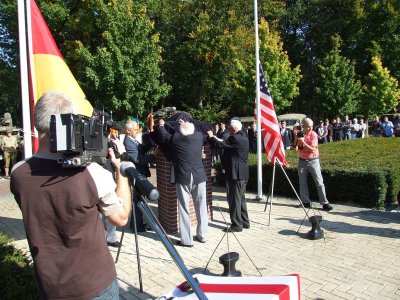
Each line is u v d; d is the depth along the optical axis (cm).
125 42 1695
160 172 653
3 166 1511
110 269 195
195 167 549
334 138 2150
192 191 561
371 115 2958
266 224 648
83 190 183
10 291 273
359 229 601
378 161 904
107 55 1644
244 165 607
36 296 279
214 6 2619
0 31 2059
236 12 2641
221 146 606
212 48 2609
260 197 835
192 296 259
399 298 376
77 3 1886
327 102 2953
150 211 218
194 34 2578
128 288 421
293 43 3809
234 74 2698
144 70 1731
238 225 613
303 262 475
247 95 2658
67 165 174
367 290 395
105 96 1680
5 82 2266
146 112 2155
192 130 550
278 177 890
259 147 825
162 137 567
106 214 196
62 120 171
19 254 348
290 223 649
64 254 182
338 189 793
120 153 225
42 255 181
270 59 2597
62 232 181
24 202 182
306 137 744
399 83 3309
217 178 1066
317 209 740
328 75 2916
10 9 1825
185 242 549
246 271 453
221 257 404
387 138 1548
